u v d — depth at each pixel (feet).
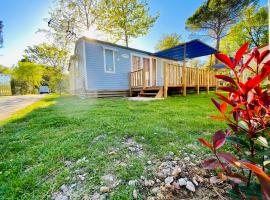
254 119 1.97
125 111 10.86
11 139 5.87
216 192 3.00
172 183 3.29
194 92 29.25
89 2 37.37
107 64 24.56
